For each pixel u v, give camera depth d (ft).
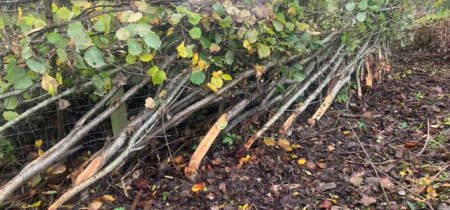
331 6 9.69
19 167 8.96
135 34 6.61
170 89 8.43
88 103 9.55
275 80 10.00
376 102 12.60
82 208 7.63
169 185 8.27
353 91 12.76
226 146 9.51
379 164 8.69
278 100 10.16
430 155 8.88
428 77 15.42
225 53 8.68
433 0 22.52
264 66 9.13
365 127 10.53
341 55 11.94
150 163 9.06
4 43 6.29
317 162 8.95
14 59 6.31
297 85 10.71
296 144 9.73
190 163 8.48
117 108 7.95
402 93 13.30
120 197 8.02
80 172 7.95
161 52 7.98
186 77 8.30
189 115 9.68
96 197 7.95
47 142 9.19
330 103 11.02
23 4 7.50
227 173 8.52
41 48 6.46
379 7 11.62
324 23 10.41
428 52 20.48
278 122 10.34
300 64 10.34
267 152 9.23
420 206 7.15
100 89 7.53
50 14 6.88
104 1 6.99
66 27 6.95
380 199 7.46
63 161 8.63
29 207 7.69
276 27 8.32
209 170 8.58
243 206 7.43
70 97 8.84
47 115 9.24
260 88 9.77
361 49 12.82
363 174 8.30
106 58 6.92
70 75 7.42
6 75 6.59
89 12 6.88
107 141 8.20
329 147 9.56
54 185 8.20
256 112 9.96
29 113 7.25
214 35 8.03
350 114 11.47
